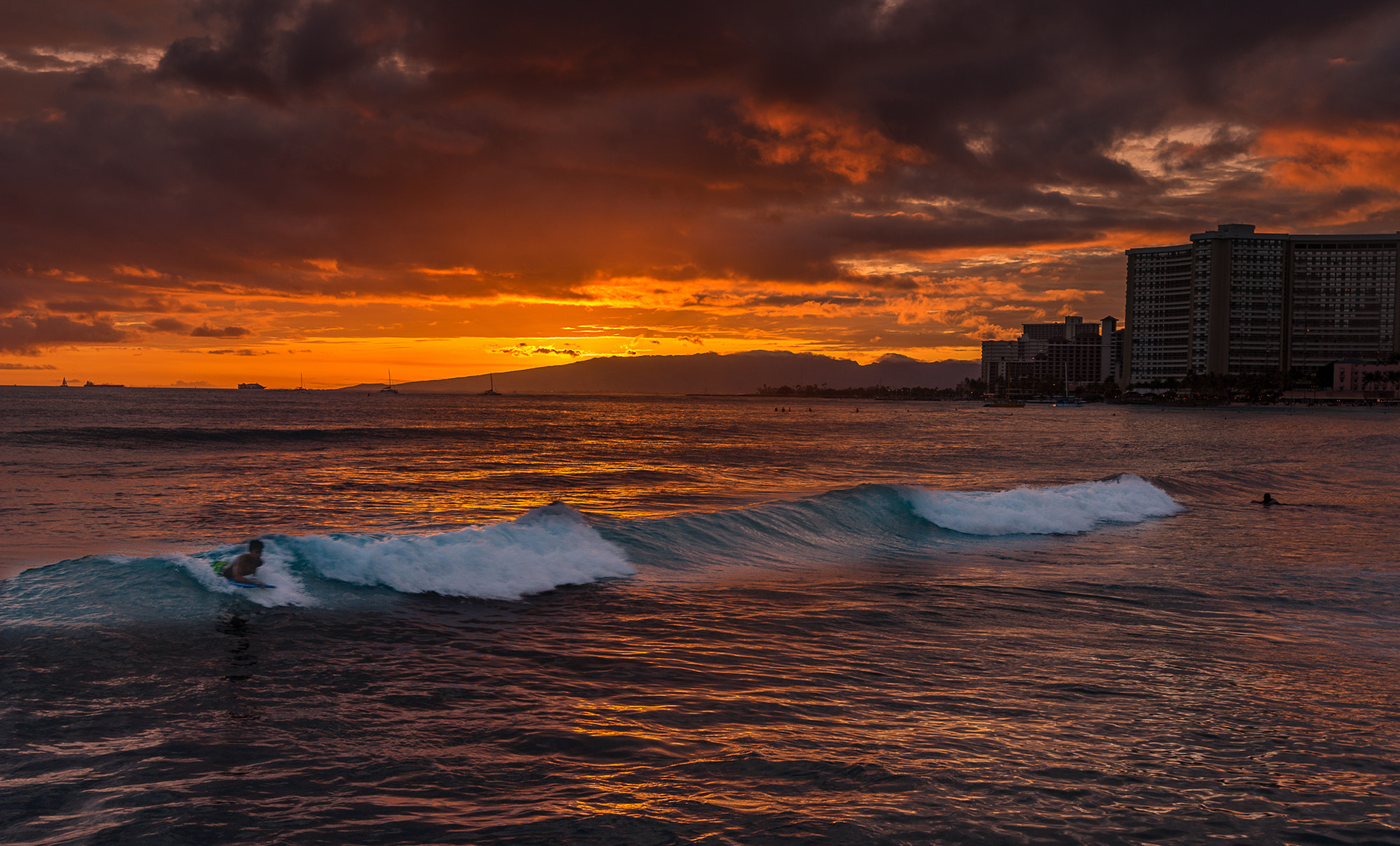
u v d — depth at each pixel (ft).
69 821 16.94
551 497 88.12
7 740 20.93
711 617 36.73
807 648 31.86
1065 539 62.90
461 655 29.89
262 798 18.26
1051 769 20.51
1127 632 34.94
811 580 45.93
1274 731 23.50
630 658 30.09
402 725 22.86
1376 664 30.66
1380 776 20.52
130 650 28.17
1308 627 36.19
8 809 17.38
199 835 16.52
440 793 18.65
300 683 26.07
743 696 25.94
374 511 75.05
